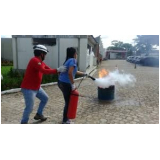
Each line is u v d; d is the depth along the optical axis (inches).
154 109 215.5
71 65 152.8
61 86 164.4
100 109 212.5
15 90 280.5
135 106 225.1
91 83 377.4
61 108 215.0
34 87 151.4
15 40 506.9
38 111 175.8
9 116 189.0
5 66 728.3
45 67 164.7
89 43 708.7
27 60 512.7
